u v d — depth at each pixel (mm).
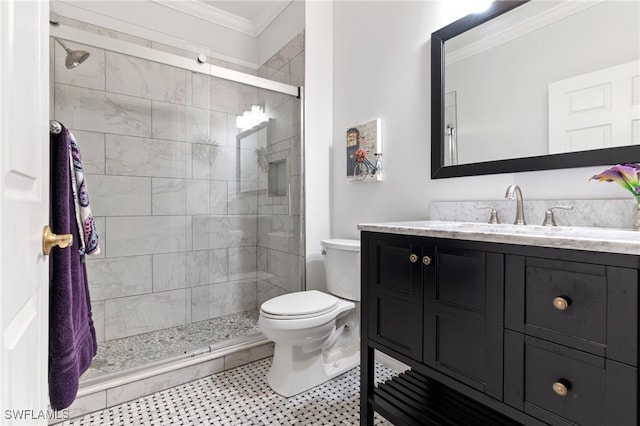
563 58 1156
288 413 1442
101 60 2021
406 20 1765
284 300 1703
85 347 1082
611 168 946
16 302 508
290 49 2400
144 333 2207
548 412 763
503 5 1316
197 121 2352
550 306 762
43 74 680
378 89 1947
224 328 2252
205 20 2609
